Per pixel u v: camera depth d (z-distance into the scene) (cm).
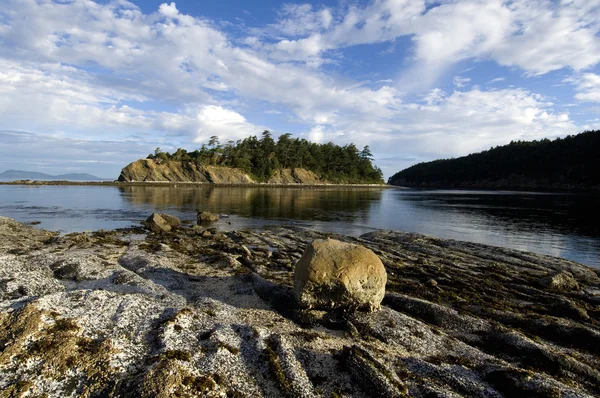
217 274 1625
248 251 2098
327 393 714
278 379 737
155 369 684
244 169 14188
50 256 1653
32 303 902
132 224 3509
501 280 1702
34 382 648
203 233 2872
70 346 753
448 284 1628
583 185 13075
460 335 1109
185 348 821
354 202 7044
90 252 1920
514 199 8350
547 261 2081
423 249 2342
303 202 6731
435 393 709
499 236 3191
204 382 684
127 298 1070
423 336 1041
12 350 714
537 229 3591
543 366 919
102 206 5131
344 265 1143
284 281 1559
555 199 8238
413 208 5891
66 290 1260
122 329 881
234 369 761
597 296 1454
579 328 1096
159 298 1215
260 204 6075
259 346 854
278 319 1116
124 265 1706
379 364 775
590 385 848
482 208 5897
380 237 2817
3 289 1201
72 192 8169
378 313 1170
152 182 12400
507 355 981
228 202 6325
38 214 4100
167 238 2666
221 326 952
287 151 15500
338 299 1134
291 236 2792
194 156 14100
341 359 827
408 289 1512
